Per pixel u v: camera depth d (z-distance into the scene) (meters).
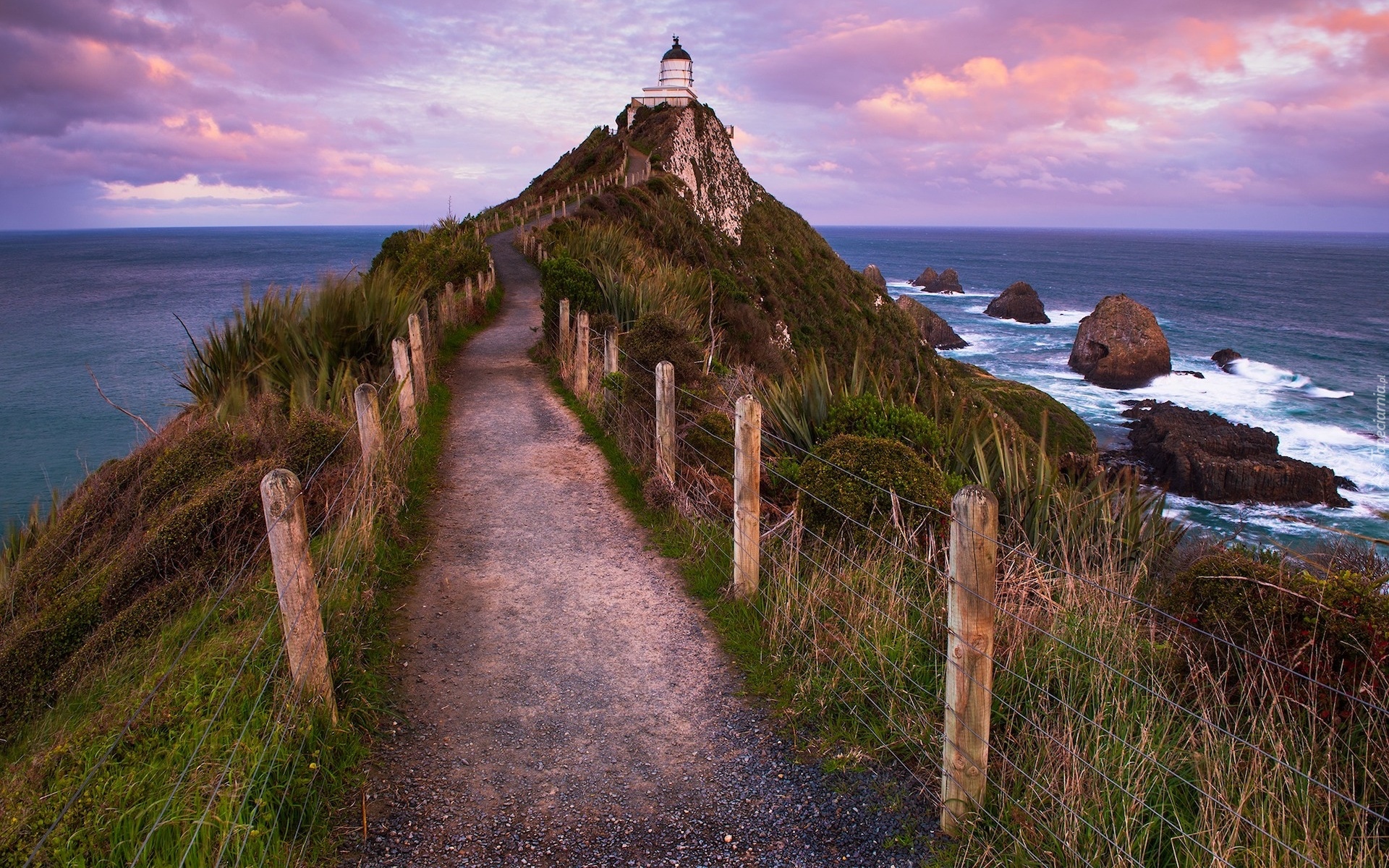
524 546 6.68
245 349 10.05
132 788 3.04
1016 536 5.77
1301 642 3.37
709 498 7.02
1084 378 54.09
